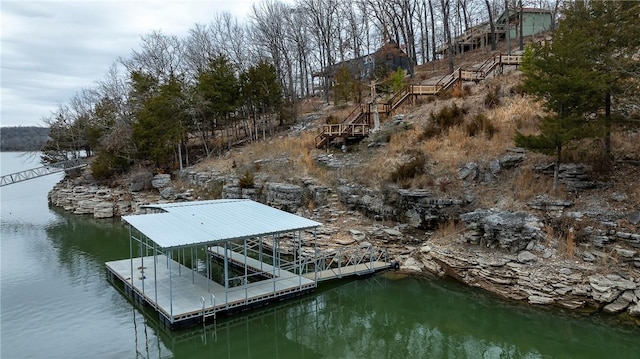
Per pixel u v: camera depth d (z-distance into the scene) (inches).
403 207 952.9
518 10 2075.5
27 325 700.7
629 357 561.3
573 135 733.9
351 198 1043.9
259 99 1695.4
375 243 946.1
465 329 685.3
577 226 717.3
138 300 777.6
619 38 736.3
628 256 650.2
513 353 610.2
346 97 1665.8
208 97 1699.1
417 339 674.8
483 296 742.5
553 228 740.7
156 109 1652.3
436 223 905.5
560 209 753.6
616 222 692.7
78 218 1624.0
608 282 634.8
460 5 2618.1
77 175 2107.5
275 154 1375.5
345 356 625.6
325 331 710.5
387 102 1405.0
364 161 1152.8
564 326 634.2
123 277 852.6
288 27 2400.3
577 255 692.1
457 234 851.4
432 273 843.4
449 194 896.3
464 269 789.9
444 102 1269.7
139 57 2642.7
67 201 1844.2
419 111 1278.3
